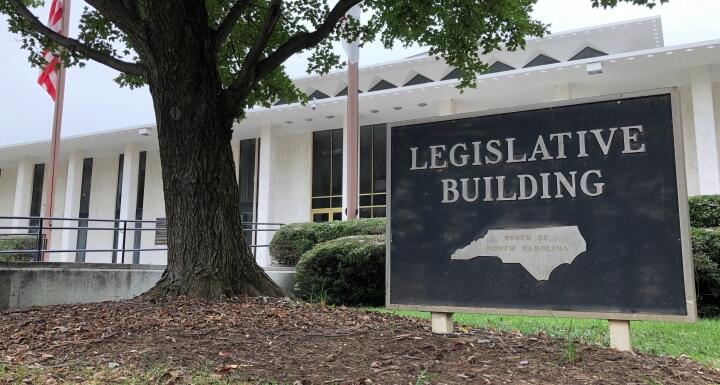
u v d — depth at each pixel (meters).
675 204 4.43
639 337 6.47
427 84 20.81
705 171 17.73
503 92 20.89
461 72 10.64
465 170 5.37
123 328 5.51
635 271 4.50
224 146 7.47
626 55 17.75
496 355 4.57
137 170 29.19
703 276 9.02
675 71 18.64
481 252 5.18
